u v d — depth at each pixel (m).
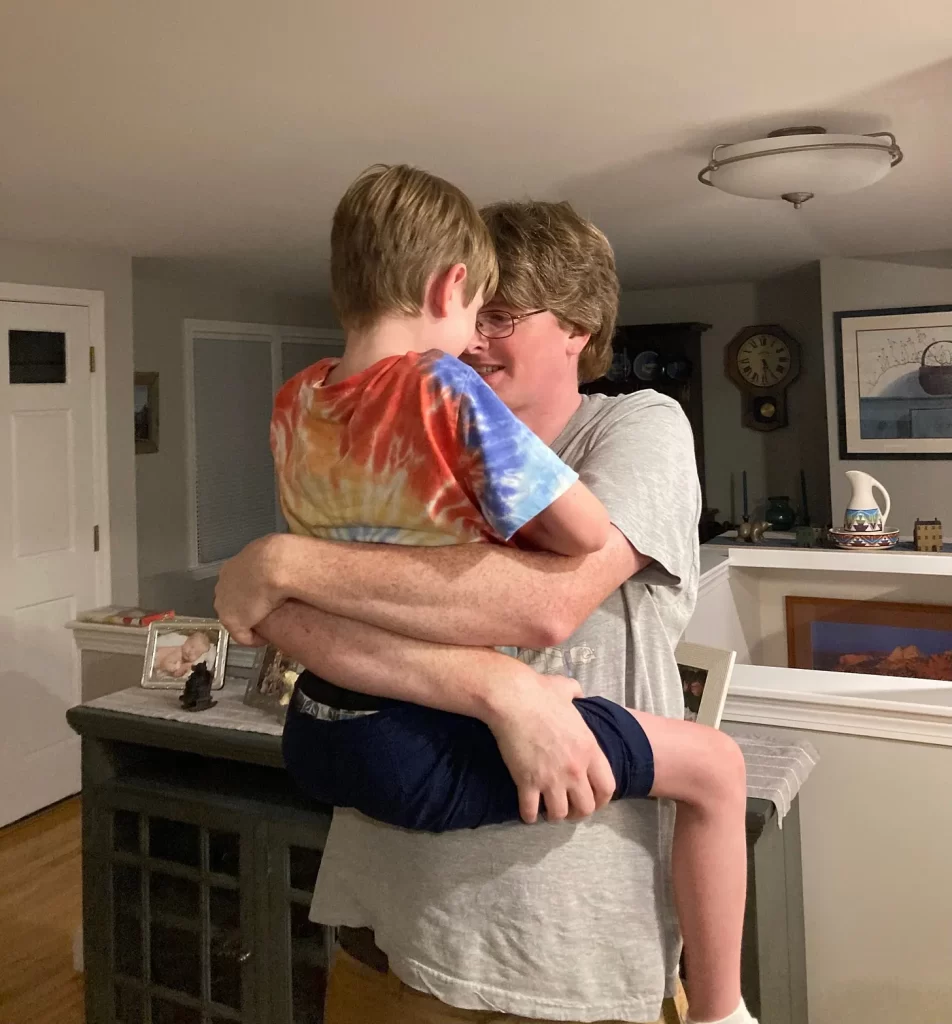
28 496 4.07
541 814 0.92
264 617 0.95
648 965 0.96
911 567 3.90
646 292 6.38
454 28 1.75
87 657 2.98
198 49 1.85
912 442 4.91
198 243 4.09
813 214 3.64
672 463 1.00
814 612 4.58
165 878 2.18
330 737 0.92
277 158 2.65
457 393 0.84
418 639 0.89
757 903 1.68
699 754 0.95
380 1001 1.05
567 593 0.87
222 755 2.09
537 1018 0.94
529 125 2.37
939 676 4.35
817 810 2.05
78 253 4.23
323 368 0.99
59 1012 2.65
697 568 1.04
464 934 0.95
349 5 1.65
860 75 2.04
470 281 0.94
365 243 0.91
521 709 0.86
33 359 4.07
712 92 2.14
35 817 4.07
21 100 2.14
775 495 6.16
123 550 4.52
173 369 5.51
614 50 1.87
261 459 6.29
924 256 4.77
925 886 1.96
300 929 2.02
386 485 0.88
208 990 2.13
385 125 2.36
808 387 6.02
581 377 1.19
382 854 1.02
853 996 2.04
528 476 0.83
